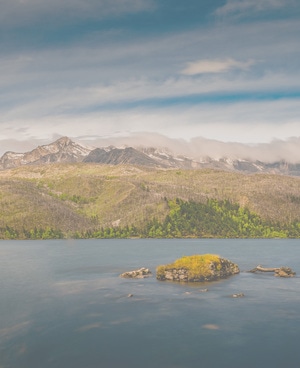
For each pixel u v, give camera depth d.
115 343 47.66
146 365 41.19
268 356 43.44
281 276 96.94
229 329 52.69
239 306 64.94
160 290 79.12
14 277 103.38
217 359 42.69
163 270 94.25
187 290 78.88
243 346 46.47
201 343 47.50
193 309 63.06
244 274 100.75
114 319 57.91
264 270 105.06
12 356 43.69
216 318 57.81
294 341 48.00
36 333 51.59
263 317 58.16
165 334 50.94
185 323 55.53
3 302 70.06
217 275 94.75
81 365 41.16
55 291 80.94
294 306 64.69
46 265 135.38
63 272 114.00
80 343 47.75
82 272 113.00
